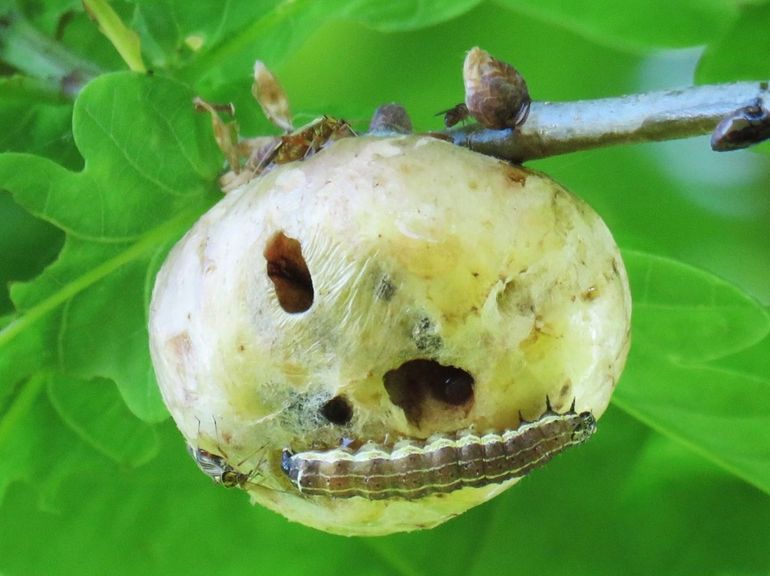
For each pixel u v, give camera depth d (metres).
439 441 0.18
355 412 0.18
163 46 0.23
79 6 0.23
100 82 0.20
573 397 0.18
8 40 0.23
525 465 0.18
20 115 0.23
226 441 0.18
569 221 0.18
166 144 0.21
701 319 0.22
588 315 0.18
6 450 0.23
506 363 0.18
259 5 0.23
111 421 0.23
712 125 0.18
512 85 0.18
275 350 0.18
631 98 0.18
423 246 0.18
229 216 0.18
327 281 0.18
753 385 0.23
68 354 0.21
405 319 0.18
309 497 0.19
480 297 0.18
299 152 0.19
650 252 0.22
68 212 0.20
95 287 0.21
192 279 0.18
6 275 0.23
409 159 0.18
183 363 0.18
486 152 0.18
